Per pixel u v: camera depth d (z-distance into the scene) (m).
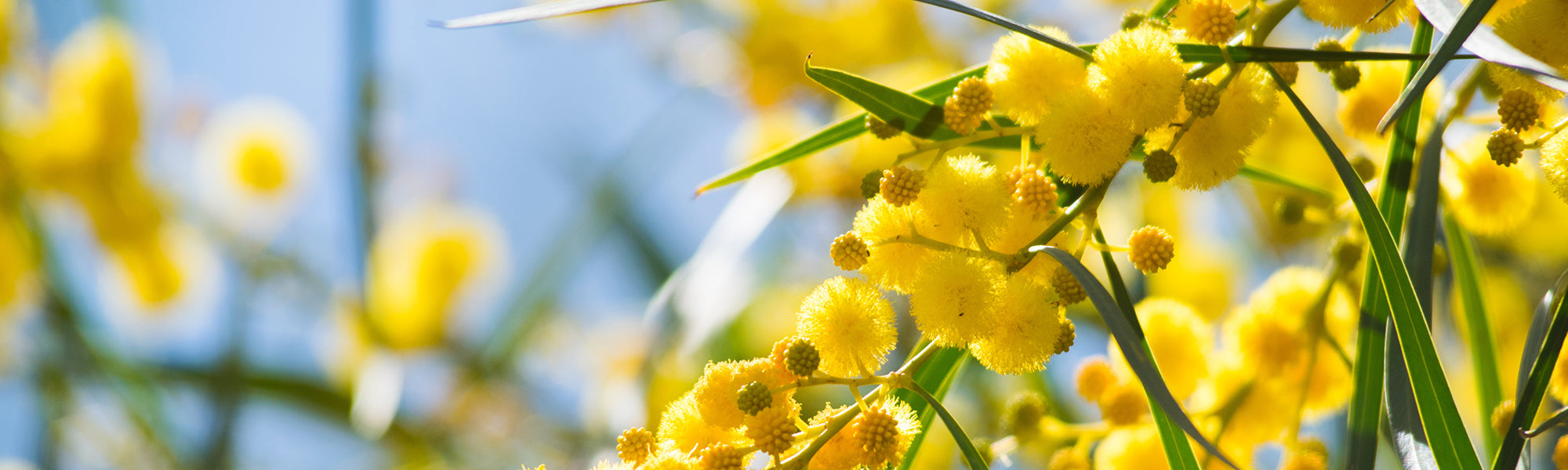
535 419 0.73
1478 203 0.31
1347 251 0.32
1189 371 0.33
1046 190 0.27
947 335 0.27
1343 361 0.33
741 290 0.55
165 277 0.62
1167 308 0.33
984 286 0.27
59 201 0.59
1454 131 0.32
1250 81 0.27
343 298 0.67
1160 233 0.27
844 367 0.27
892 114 0.29
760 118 0.60
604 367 0.70
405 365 0.68
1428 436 0.26
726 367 0.27
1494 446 0.30
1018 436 0.33
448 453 0.72
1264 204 0.53
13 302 0.61
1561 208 0.42
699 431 0.27
